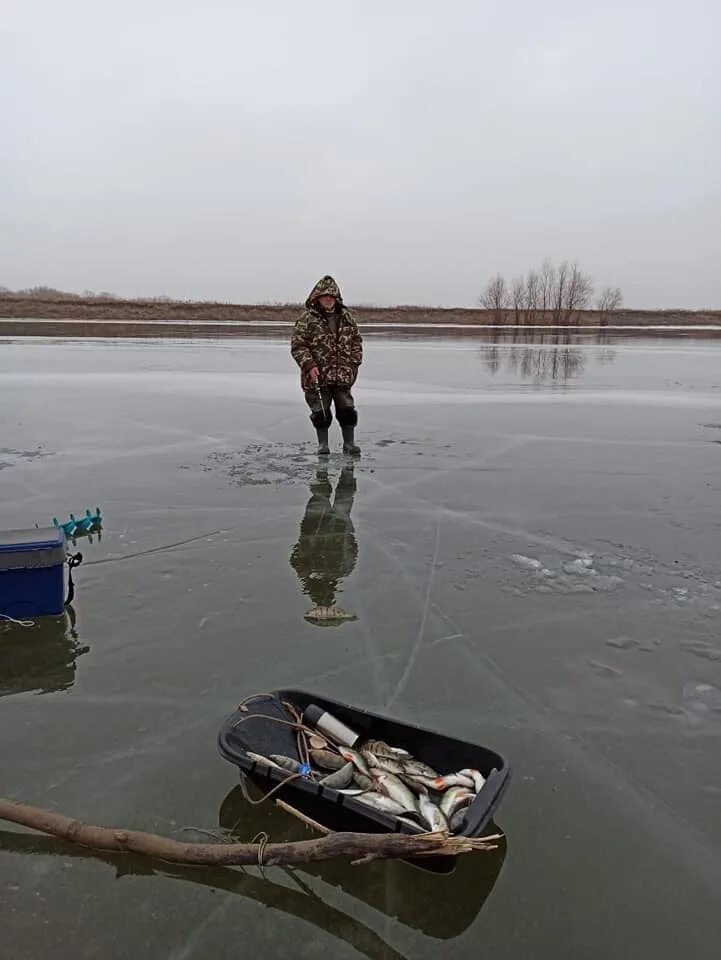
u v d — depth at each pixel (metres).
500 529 5.35
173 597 4.07
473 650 3.53
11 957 1.87
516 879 2.15
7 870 2.15
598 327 54.09
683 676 3.32
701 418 10.69
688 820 2.42
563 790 2.55
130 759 2.66
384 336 35.44
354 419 7.95
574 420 10.47
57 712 2.96
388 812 2.18
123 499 6.03
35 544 3.68
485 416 10.83
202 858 2.08
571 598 4.14
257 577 4.39
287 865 2.08
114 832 2.18
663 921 2.03
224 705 3.03
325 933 1.97
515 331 43.44
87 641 3.55
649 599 4.13
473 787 2.25
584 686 3.23
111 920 1.99
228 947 1.92
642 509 5.88
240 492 6.32
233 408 11.35
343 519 5.57
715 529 5.36
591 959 1.91
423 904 2.06
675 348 28.11
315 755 2.44
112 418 10.33
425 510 5.84
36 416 10.41
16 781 2.54
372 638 3.64
